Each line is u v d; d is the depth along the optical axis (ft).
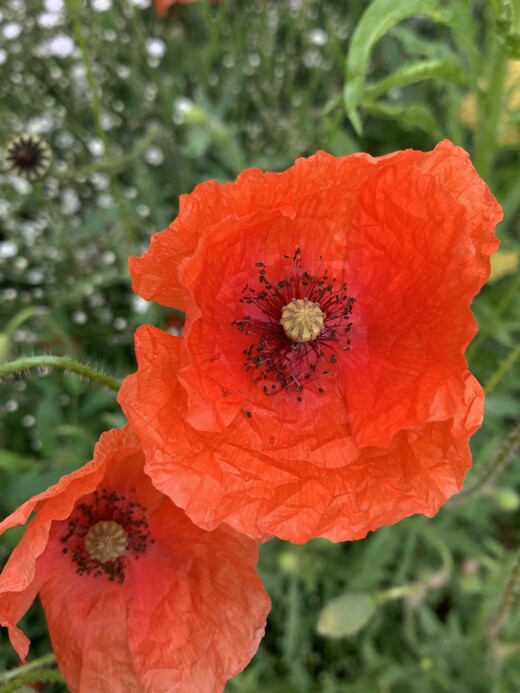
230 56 0.76
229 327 0.38
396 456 0.34
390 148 0.75
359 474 0.35
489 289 0.67
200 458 0.33
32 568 0.31
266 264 0.38
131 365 0.71
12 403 0.66
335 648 0.62
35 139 0.53
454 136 0.62
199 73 0.76
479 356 0.66
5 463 0.52
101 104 0.73
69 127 0.72
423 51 0.55
